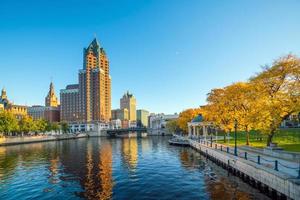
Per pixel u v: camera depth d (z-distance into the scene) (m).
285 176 26.42
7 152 88.06
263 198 29.00
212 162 55.91
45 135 175.12
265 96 50.22
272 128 48.59
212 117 79.44
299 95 43.28
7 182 40.44
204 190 33.31
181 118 143.38
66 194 33.06
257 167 32.47
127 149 94.75
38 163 60.12
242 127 64.62
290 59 48.53
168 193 32.59
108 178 41.66
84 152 85.88
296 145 53.38
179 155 70.75
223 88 77.44
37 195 32.97
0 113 131.25
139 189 34.72
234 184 35.50
